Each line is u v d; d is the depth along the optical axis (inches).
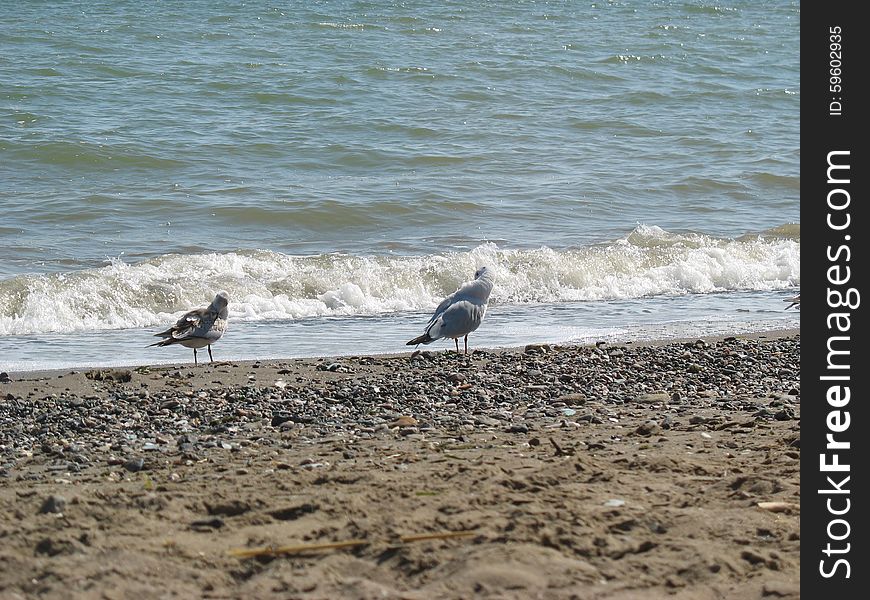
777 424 316.8
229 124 1162.0
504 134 1199.6
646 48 1868.8
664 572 185.6
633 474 246.5
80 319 584.7
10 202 850.8
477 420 344.5
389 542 196.9
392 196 908.0
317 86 1378.0
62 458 300.2
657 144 1199.6
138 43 1600.6
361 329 576.4
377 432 327.6
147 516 213.6
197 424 352.2
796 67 1790.1
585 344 524.7
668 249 765.3
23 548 193.2
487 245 731.4
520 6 2290.8
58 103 1211.9
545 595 174.7
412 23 1947.6
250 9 1977.1
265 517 212.7
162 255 716.7
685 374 436.8
